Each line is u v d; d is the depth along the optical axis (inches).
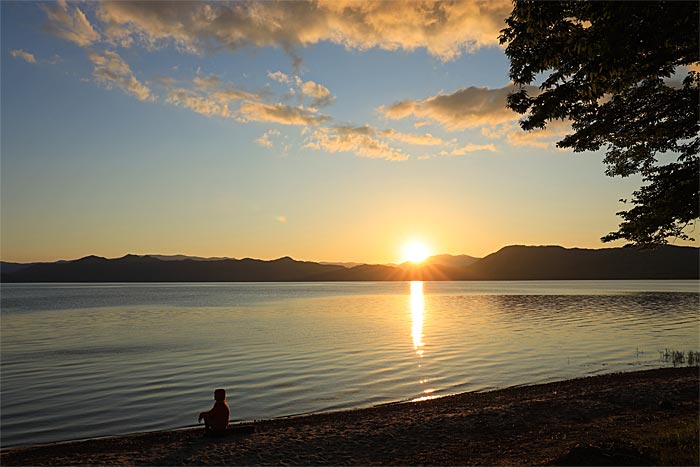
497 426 626.2
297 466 496.7
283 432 629.0
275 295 6240.2
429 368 1145.4
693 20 346.0
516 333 1851.6
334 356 1321.4
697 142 514.3
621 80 420.2
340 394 896.3
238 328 2128.4
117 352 1409.9
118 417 749.9
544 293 5905.5
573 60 414.6
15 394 895.7
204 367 1159.6
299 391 919.7
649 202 551.8
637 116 522.0
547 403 735.7
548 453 474.9
